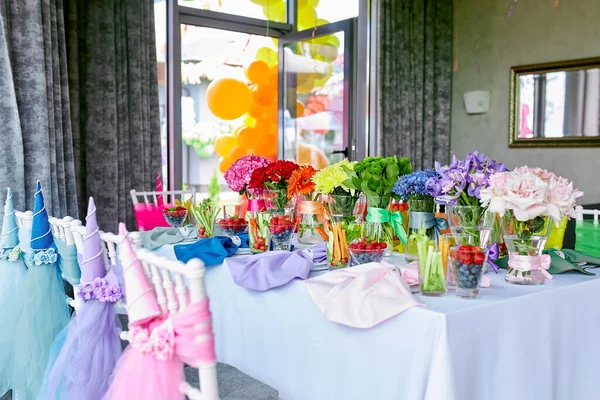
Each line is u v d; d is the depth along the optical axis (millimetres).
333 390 1602
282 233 2158
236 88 6773
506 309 1484
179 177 5133
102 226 4527
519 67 5824
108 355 1695
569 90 5508
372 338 1488
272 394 2006
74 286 1905
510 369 1490
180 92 5148
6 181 3439
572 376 1672
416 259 1979
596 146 5344
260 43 6891
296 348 1720
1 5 3414
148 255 1253
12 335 2146
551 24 5633
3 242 2207
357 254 1773
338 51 5918
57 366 1761
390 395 1445
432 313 1362
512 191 1657
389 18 5914
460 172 1769
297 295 1713
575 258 1987
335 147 5977
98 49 4512
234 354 1978
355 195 2193
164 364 1215
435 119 6383
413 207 1974
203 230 2576
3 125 3436
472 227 1771
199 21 6055
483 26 6113
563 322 1643
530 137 5770
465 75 6266
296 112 6289
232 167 2799
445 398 1325
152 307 1242
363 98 5855
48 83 3777
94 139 4508
